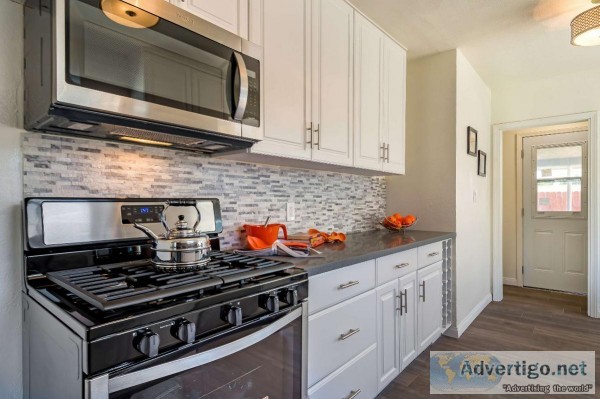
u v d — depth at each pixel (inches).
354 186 107.8
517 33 100.8
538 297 157.4
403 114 103.7
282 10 63.3
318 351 55.5
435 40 105.3
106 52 37.8
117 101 38.6
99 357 27.5
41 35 38.2
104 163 51.1
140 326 30.1
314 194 91.4
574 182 165.3
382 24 95.4
